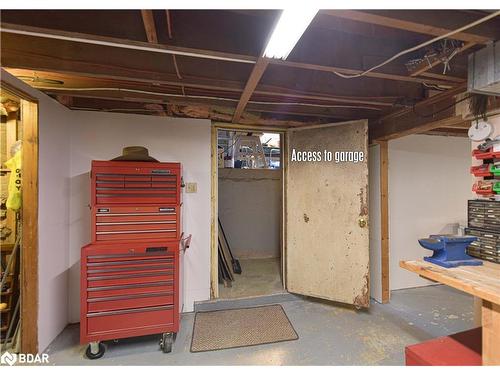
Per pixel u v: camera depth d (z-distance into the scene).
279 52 1.40
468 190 3.54
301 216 2.93
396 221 3.29
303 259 2.91
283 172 3.11
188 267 2.71
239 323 2.46
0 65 1.58
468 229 1.63
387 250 2.90
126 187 2.00
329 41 1.59
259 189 4.37
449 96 2.02
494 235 1.47
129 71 1.73
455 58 1.71
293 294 3.00
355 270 2.64
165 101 2.40
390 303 2.89
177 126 2.67
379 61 1.67
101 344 1.99
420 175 3.37
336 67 1.60
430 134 3.39
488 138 1.77
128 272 1.92
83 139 2.45
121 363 1.91
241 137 4.85
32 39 1.60
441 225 3.44
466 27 1.20
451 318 2.56
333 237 2.75
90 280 1.85
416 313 2.66
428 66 1.57
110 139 2.51
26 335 1.92
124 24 1.31
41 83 2.07
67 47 1.64
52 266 2.13
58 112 2.21
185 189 2.68
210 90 2.26
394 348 2.07
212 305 2.75
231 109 2.81
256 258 4.34
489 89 1.52
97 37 1.29
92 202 1.95
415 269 1.44
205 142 2.74
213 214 2.85
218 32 1.42
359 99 2.17
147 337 2.22
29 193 1.92
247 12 1.19
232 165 4.63
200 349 2.07
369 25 1.47
